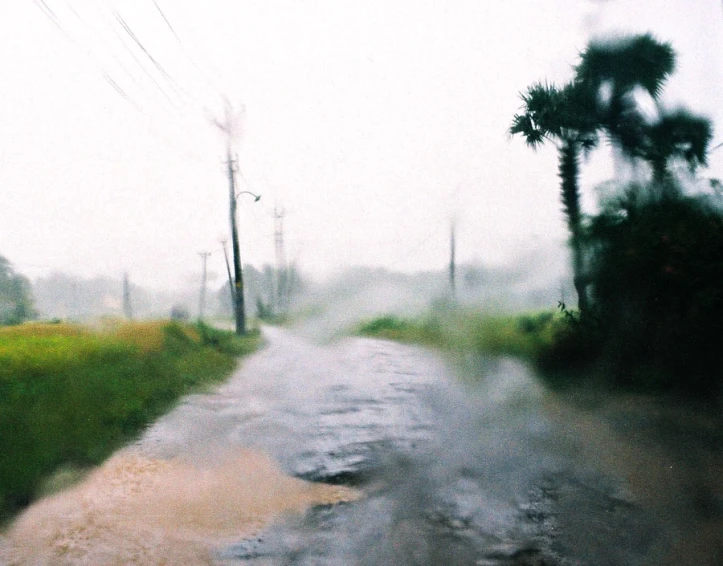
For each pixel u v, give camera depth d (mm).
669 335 8969
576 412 8078
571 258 12273
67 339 12344
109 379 8977
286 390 10898
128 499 4934
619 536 4109
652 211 10078
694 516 4406
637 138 13492
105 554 3889
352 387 11305
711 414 7414
